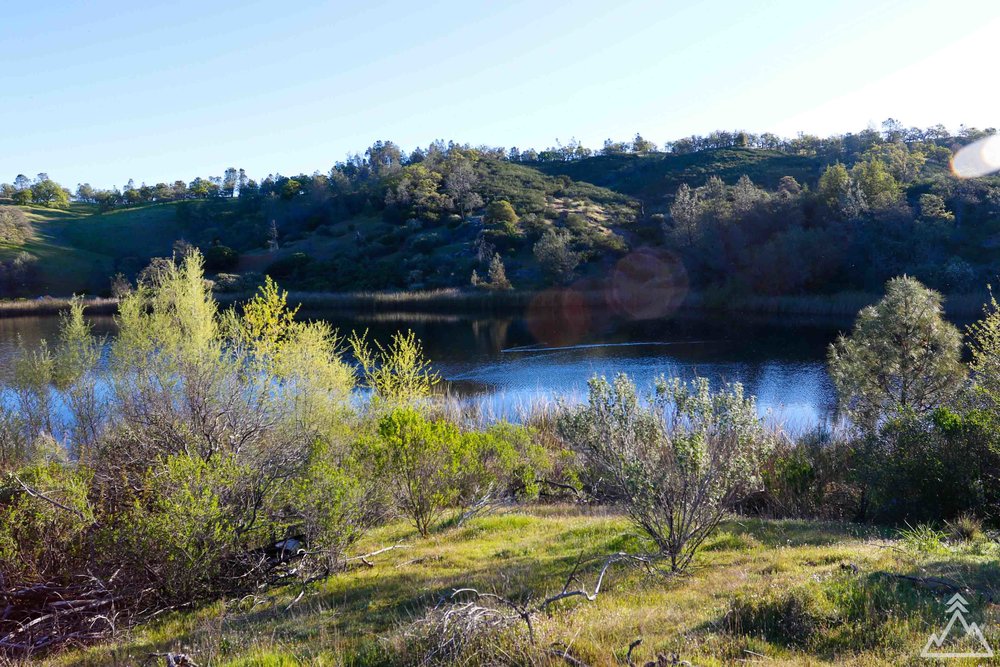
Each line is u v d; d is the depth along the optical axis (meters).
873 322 15.38
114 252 101.06
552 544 9.27
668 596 6.38
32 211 121.19
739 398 7.80
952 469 10.59
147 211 124.62
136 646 6.95
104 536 8.36
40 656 7.18
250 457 10.92
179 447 10.89
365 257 84.31
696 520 7.68
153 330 12.43
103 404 13.77
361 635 6.10
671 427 8.19
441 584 7.49
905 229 51.25
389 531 11.42
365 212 109.19
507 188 106.06
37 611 8.00
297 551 9.08
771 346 37.78
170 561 8.21
